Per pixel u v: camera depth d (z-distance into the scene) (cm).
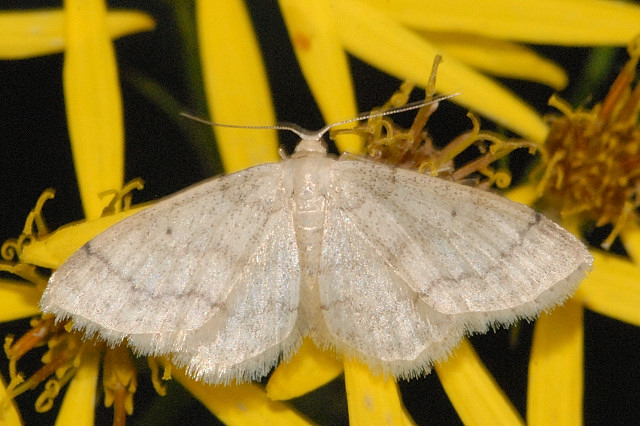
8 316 11
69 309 10
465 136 11
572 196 12
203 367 10
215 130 11
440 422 12
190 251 10
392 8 11
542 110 12
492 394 11
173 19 12
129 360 11
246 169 10
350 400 11
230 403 11
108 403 11
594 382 12
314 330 10
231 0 11
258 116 11
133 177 12
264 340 10
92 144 11
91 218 11
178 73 12
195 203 10
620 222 11
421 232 10
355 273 10
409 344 10
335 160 10
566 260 10
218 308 10
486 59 12
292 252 10
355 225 10
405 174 10
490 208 10
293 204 10
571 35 12
